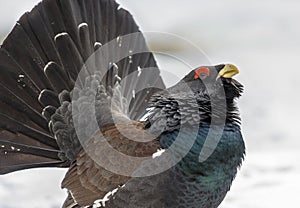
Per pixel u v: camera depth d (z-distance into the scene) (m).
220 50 23.84
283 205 14.40
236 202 14.52
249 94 20.59
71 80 13.48
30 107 13.47
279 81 21.59
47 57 13.59
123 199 11.80
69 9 13.86
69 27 13.80
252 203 14.48
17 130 13.48
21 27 13.66
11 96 13.51
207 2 27.69
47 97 13.42
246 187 15.12
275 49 24.09
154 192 11.70
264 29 25.80
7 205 14.60
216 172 11.84
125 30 14.35
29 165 13.48
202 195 11.84
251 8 27.62
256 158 16.42
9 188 15.37
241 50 23.89
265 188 15.05
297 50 24.09
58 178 15.89
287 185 15.13
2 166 13.46
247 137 17.66
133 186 11.73
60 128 13.27
